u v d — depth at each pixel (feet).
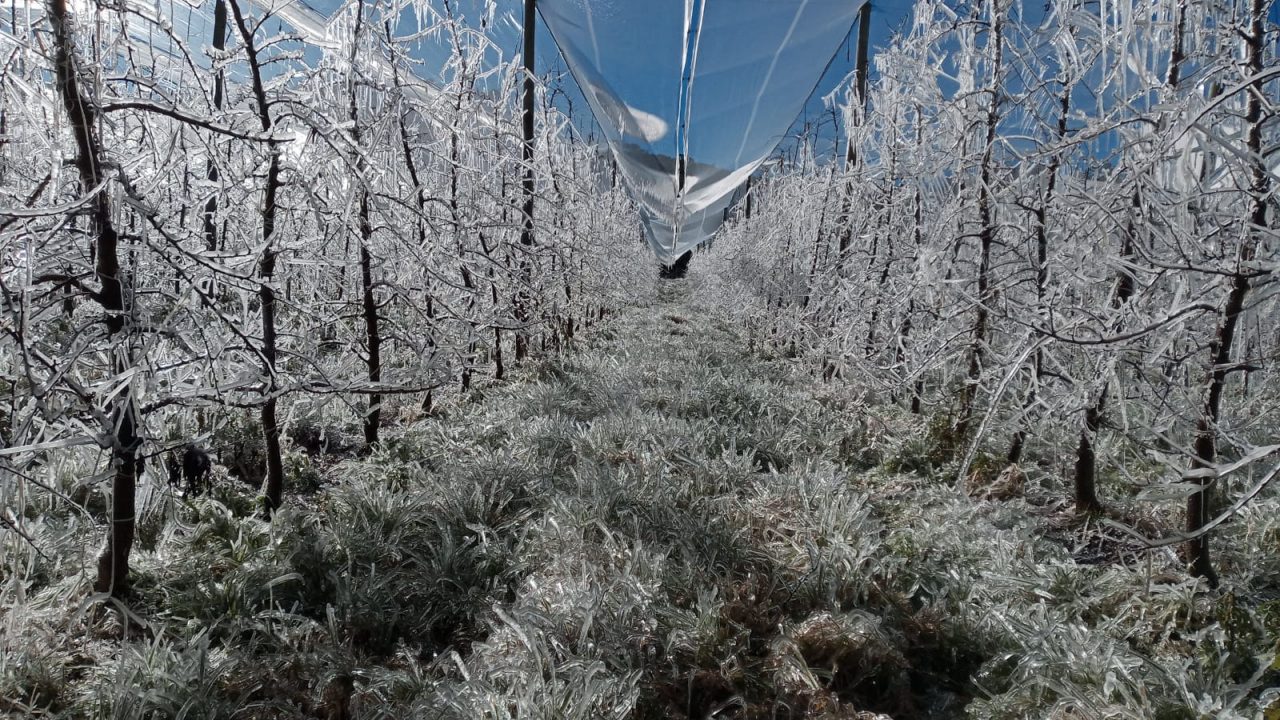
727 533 12.60
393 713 8.29
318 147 13.92
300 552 11.32
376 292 18.52
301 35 12.62
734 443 18.08
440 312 20.57
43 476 12.28
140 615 9.80
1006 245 15.56
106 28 9.61
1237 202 10.18
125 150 12.22
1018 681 9.09
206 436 10.82
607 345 37.63
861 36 24.48
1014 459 16.75
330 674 8.88
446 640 10.65
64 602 9.74
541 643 8.87
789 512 13.91
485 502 13.96
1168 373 11.36
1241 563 11.80
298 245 11.94
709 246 83.56
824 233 30.07
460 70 21.26
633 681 8.45
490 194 22.33
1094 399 12.92
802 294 33.91
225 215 13.38
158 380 9.89
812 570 11.27
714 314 55.26
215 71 11.93
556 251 26.91
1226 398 16.76
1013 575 11.39
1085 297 13.62
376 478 15.25
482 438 18.69
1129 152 10.98
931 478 17.10
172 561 11.15
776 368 32.35
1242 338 11.78
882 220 24.04
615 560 11.40
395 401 21.94
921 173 18.25
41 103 9.00
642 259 64.39
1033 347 10.75
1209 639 9.43
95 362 10.53
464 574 11.55
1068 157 13.88
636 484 14.49
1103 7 11.95
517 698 8.07
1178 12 11.16
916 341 19.17
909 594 11.26
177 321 11.14
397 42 17.70
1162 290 11.85
